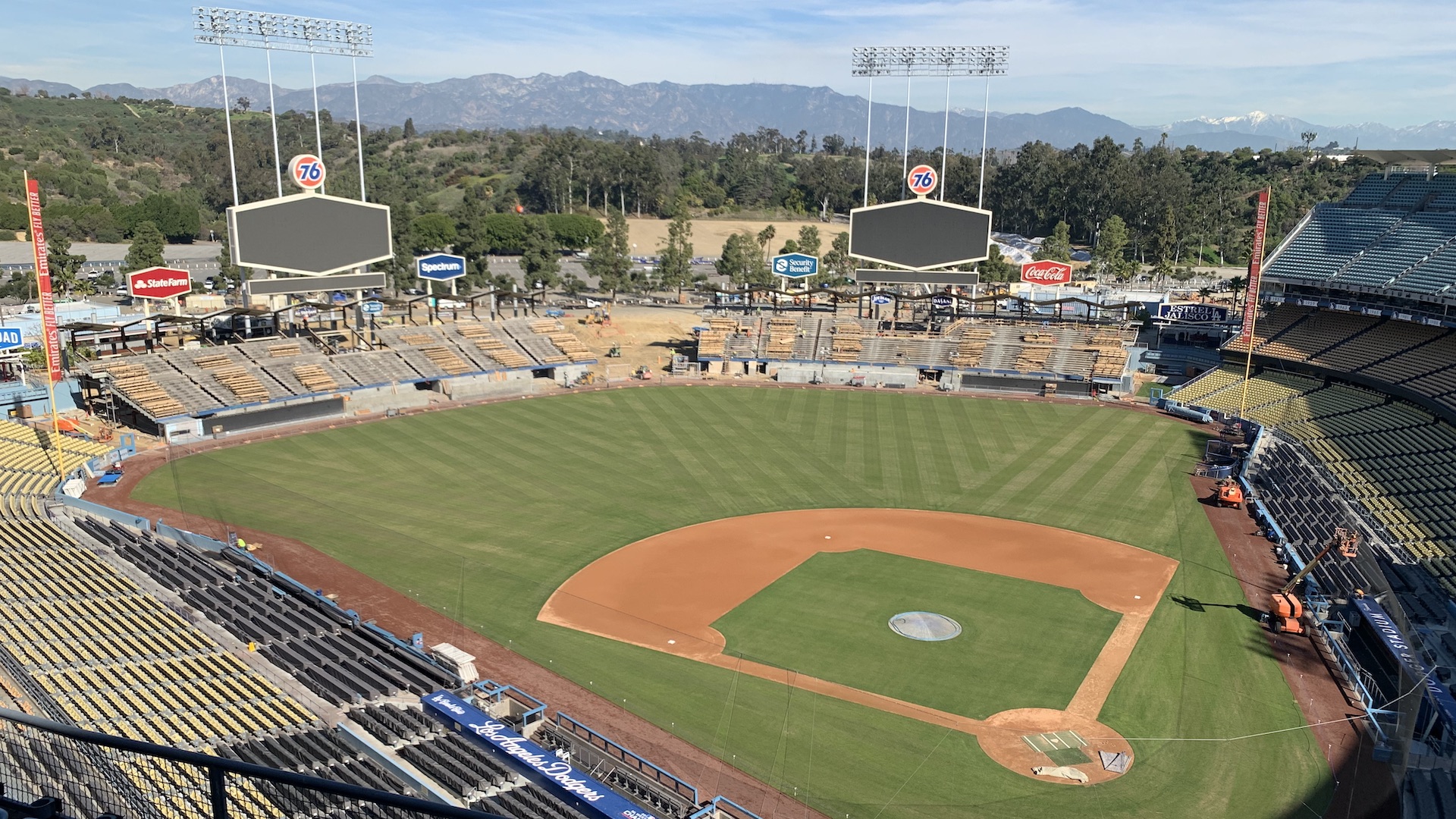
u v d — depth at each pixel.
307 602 51.22
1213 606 53.03
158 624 45.28
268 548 59.38
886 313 125.75
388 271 152.88
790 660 46.81
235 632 45.31
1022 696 43.53
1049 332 111.38
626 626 50.25
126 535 57.66
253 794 31.03
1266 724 41.34
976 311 127.81
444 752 36.94
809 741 39.94
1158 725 41.28
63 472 68.25
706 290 164.00
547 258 159.75
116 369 84.94
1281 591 55.12
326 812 31.16
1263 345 99.69
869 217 111.19
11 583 48.00
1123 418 94.00
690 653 47.47
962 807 35.69
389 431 86.31
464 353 103.31
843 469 78.06
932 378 109.00
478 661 46.34
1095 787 36.94
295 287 96.06
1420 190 98.56
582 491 71.50
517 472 75.75
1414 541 55.47
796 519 66.56
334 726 38.12
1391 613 47.12
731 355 111.31
